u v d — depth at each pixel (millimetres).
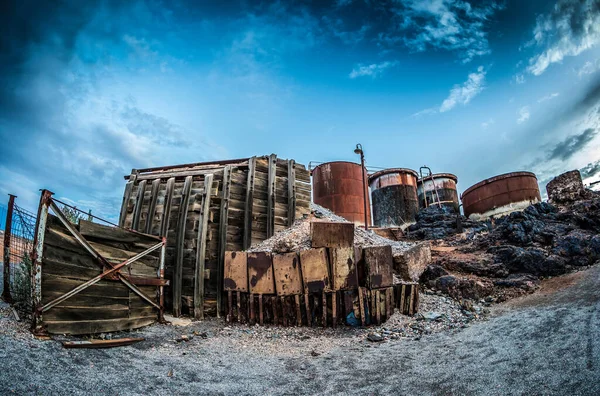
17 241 7227
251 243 10922
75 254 6340
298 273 8695
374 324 8195
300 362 5902
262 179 11812
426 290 10305
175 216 10609
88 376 4340
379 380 4781
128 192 11656
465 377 4438
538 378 3990
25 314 6117
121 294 7191
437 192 28172
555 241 11109
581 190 16047
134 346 6176
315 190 24766
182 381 4730
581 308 6516
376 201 28391
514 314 7512
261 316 8672
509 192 24000
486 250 12461
